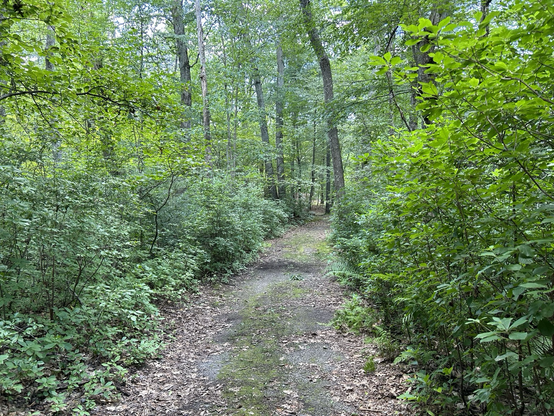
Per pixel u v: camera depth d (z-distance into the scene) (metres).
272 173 19.44
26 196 3.95
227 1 13.25
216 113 15.71
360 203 8.58
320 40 9.84
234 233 9.33
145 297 5.12
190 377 3.86
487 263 2.14
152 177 6.89
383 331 4.34
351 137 13.98
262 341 4.82
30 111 4.95
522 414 1.98
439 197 2.39
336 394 3.37
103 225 4.99
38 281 4.11
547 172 1.98
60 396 3.00
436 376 3.06
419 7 5.02
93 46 4.57
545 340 2.02
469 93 1.79
